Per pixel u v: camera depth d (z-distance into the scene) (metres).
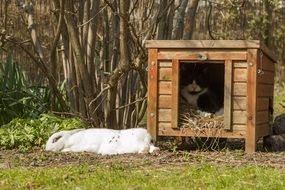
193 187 5.58
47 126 8.59
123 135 7.89
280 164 6.96
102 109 9.41
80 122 8.85
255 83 7.68
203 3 15.24
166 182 5.75
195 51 7.79
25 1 11.13
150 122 7.94
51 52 9.20
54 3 8.86
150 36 9.09
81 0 9.40
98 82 9.63
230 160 7.19
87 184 5.64
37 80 11.21
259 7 16.22
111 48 9.68
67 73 9.55
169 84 7.87
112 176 5.96
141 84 9.41
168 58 7.84
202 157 7.33
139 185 5.58
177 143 8.48
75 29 8.68
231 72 7.73
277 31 16.66
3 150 8.16
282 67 16.59
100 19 9.89
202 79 8.43
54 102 9.74
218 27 15.43
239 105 7.75
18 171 6.28
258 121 7.98
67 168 6.48
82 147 7.91
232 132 7.79
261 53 7.87
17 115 9.65
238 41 7.68
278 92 16.14
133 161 7.10
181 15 9.62
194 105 8.38
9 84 9.96
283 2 16.92
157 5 10.30
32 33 9.98
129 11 9.19
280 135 8.66
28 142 8.34
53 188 5.51
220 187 5.55
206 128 7.85
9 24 11.83
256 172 6.13
